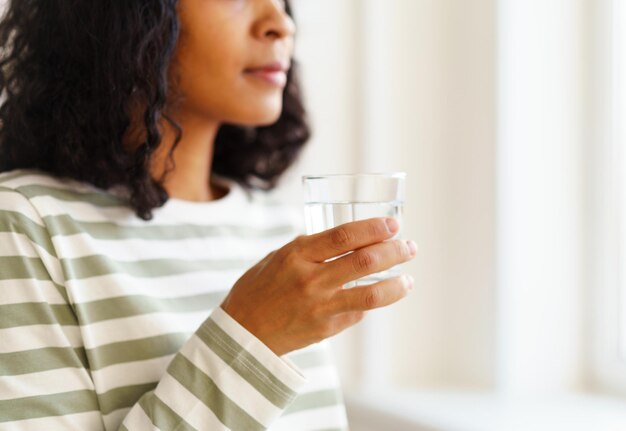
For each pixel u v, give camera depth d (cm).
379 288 72
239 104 96
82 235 87
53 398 80
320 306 73
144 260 92
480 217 151
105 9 91
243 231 106
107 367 85
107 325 86
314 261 73
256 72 96
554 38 148
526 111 147
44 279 83
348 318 76
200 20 93
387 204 75
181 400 76
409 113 162
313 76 171
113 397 84
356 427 161
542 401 146
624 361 146
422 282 162
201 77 95
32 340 80
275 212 115
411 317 165
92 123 93
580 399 146
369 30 165
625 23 142
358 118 168
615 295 147
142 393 86
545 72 147
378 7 164
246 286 77
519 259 148
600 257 148
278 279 74
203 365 77
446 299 159
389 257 71
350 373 174
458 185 155
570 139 150
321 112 171
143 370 86
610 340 148
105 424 83
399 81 163
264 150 122
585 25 148
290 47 99
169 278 93
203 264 97
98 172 92
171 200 98
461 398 150
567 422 131
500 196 147
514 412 139
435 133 158
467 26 151
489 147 148
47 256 83
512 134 146
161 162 99
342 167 170
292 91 125
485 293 151
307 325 74
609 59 144
